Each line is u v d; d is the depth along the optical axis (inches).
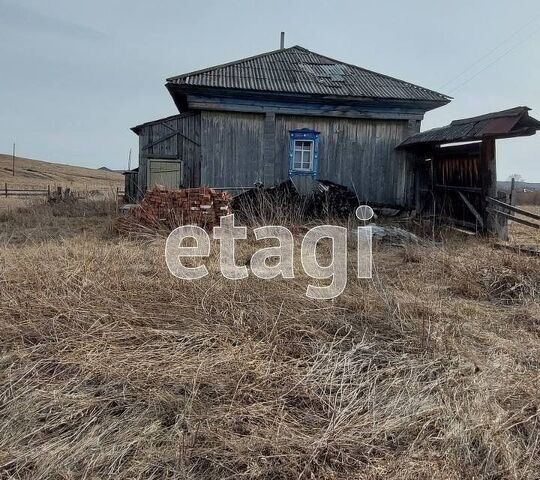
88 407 89.0
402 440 82.2
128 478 71.0
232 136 427.5
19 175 2421.3
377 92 437.1
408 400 93.7
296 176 438.3
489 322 142.9
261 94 414.6
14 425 83.8
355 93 426.6
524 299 164.7
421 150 435.5
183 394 94.9
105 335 119.1
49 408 88.7
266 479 71.9
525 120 283.3
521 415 90.1
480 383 100.7
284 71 469.7
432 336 123.6
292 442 79.7
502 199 336.2
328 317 134.6
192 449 76.9
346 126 442.0
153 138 422.9
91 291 150.6
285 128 434.6
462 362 110.8
